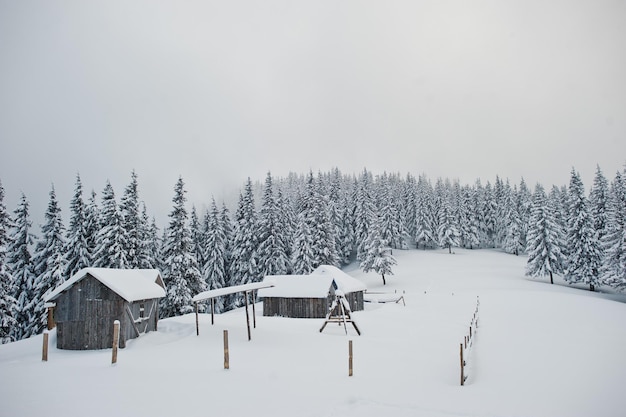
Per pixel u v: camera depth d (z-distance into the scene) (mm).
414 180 110562
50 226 37375
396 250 86250
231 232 58000
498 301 40469
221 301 50969
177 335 24859
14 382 12125
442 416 9062
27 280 36500
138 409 9367
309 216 57406
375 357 16969
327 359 16594
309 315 34156
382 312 35156
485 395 10750
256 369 14438
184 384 11844
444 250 86938
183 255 41062
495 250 89375
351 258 82438
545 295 43094
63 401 9961
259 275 50812
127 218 40531
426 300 44875
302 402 10141
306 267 53750
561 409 9336
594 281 52500
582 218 54125
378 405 9938
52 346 23109
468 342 18969
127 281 24500
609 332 22078
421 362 16062
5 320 29094
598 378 12109
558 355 15734
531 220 59562
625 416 8773
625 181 53125
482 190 100438
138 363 15695
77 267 38062
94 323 22375
